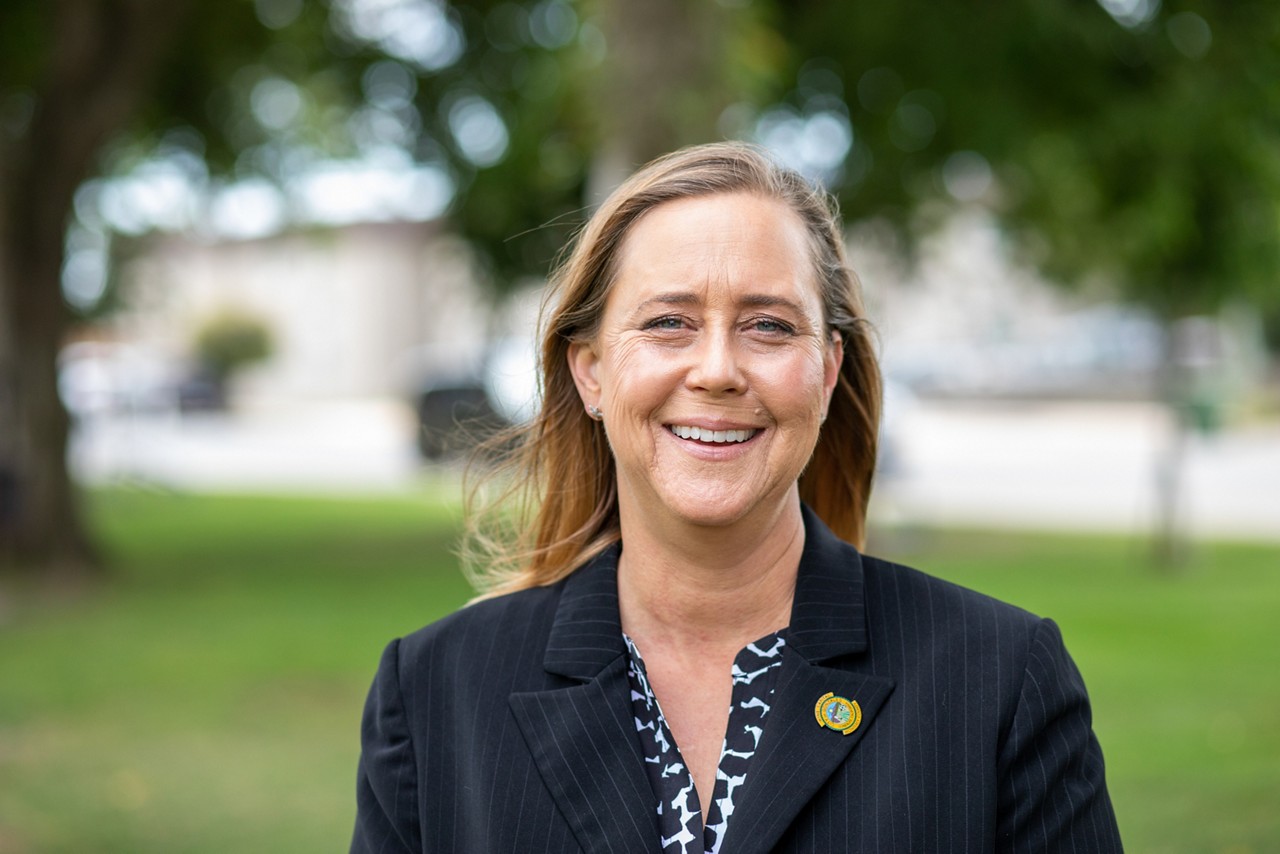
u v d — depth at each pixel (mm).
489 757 2002
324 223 17344
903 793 1850
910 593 2043
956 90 11266
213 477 25625
